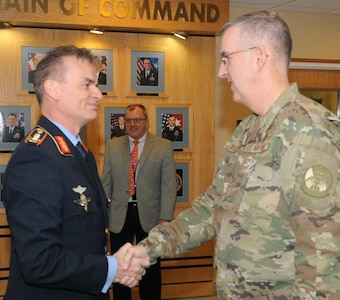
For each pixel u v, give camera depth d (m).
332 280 1.16
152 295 3.39
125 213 3.28
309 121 1.25
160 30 3.54
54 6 3.26
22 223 1.27
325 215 1.16
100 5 3.33
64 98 1.44
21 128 3.48
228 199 1.41
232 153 1.53
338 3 3.88
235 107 4.07
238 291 1.37
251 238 1.32
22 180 1.30
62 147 1.39
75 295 1.41
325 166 1.18
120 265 1.59
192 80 3.76
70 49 1.48
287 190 1.23
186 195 3.81
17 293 1.39
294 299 1.20
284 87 1.40
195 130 3.80
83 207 1.38
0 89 3.43
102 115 3.59
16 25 3.37
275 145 1.29
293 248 1.29
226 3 3.59
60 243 1.31
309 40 4.25
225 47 1.43
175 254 1.76
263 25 1.38
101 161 3.62
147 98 3.69
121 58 3.62
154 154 3.27
